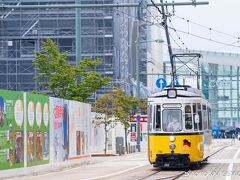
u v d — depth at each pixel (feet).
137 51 289.74
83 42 323.37
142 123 319.06
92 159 213.87
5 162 124.77
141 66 412.16
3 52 314.35
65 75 213.46
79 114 185.26
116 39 335.88
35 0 315.58
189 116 135.85
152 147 136.15
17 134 132.26
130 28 388.98
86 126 193.88
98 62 222.69
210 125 166.40
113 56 323.37
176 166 136.26
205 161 162.71
